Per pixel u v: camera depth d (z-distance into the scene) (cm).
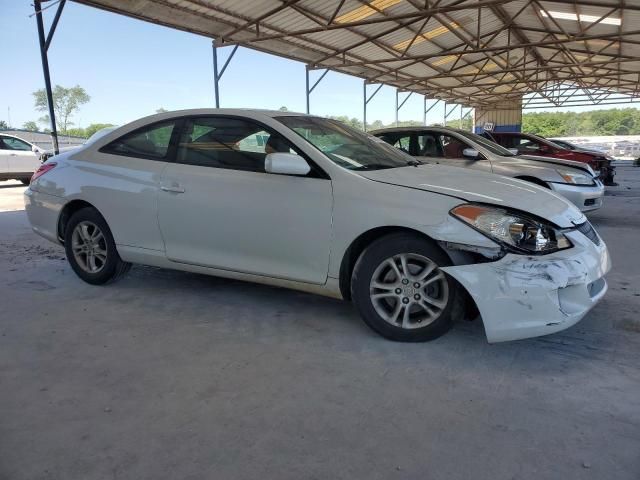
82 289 405
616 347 293
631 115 7462
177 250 364
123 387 247
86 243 409
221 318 341
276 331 318
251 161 337
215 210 340
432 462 190
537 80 2472
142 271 457
